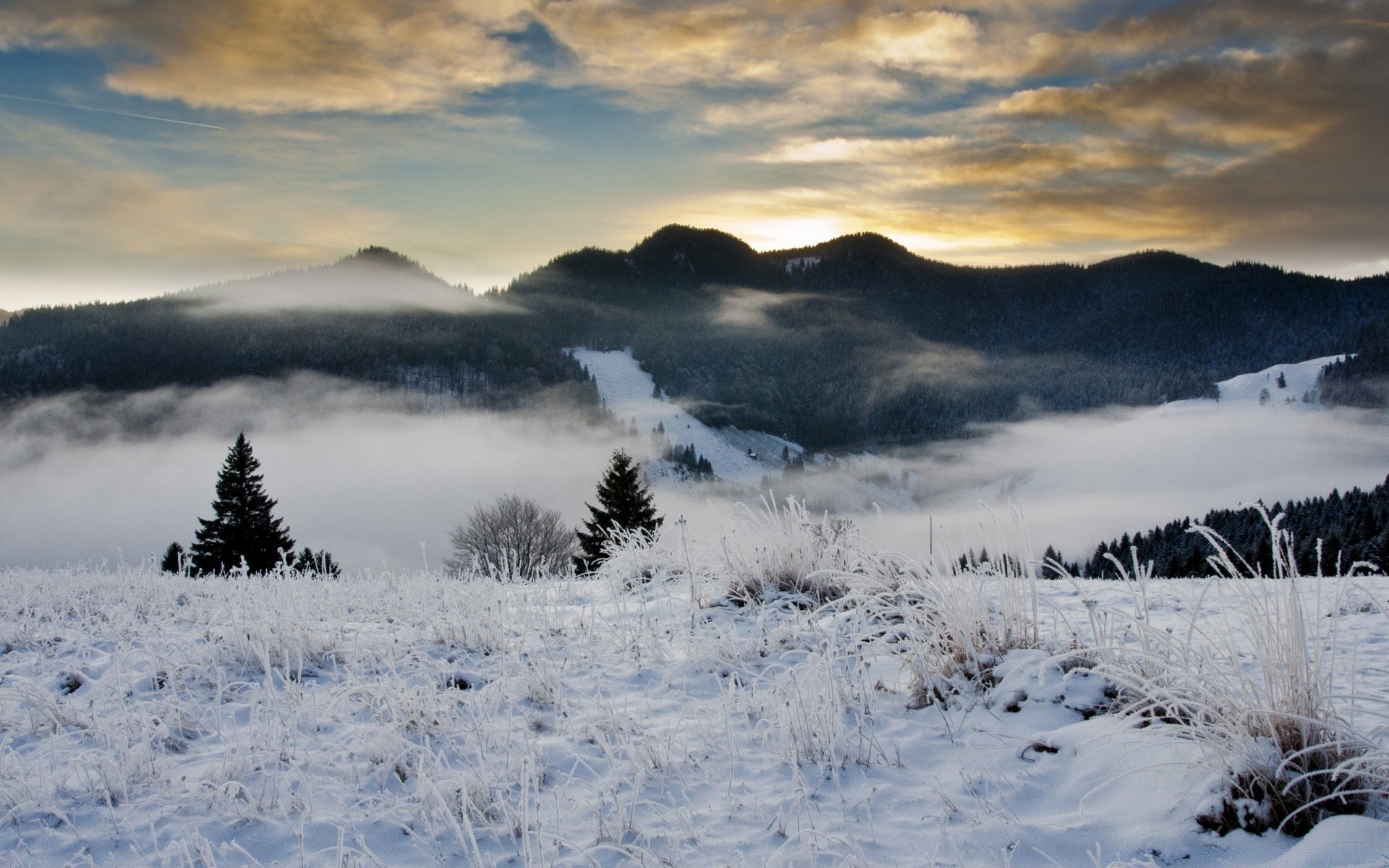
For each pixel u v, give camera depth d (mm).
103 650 6465
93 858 3492
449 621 6578
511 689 5266
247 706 5211
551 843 3520
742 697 5043
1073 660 4750
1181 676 3846
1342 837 2908
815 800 3838
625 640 6383
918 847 3381
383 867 3398
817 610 6262
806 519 7750
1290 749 3393
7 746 4562
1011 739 4199
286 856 3510
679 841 3529
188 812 3848
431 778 4023
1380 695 4230
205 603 8398
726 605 7215
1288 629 3566
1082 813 3510
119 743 4395
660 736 4590
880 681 5258
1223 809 3289
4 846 3574
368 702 5078
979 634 5191
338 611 7559
